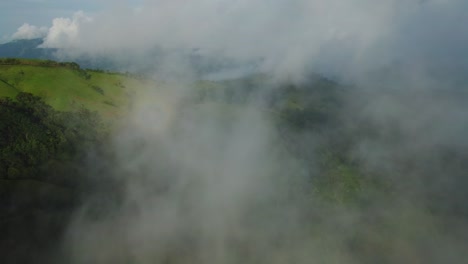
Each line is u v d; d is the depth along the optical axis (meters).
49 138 118.31
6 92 134.38
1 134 108.38
